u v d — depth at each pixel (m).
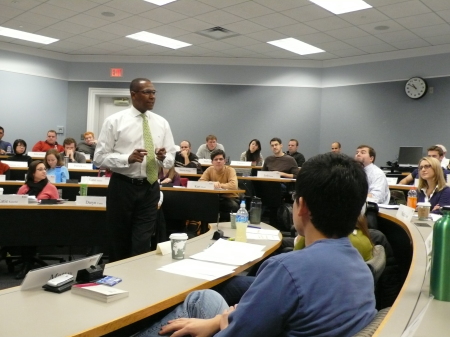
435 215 3.00
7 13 6.67
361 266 1.02
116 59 9.30
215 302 1.39
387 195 4.21
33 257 3.70
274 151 6.75
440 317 0.84
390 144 8.07
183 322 1.27
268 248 2.03
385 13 5.92
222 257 1.80
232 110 9.13
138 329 1.51
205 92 9.17
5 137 8.77
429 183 3.63
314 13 6.06
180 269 1.63
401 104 7.92
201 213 4.58
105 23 6.98
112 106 9.64
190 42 7.93
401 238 2.88
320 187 1.00
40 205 3.38
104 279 1.45
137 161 2.39
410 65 7.80
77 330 1.05
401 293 1.03
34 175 3.90
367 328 0.86
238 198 4.91
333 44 7.59
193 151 9.27
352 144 8.53
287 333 0.94
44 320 1.11
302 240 1.62
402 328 0.78
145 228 2.54
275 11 6.04
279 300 0.92
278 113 9.01
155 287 1.42
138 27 7.12
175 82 9.23
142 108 2.59
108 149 2.55
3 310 1.16
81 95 9.41
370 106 8.30
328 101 8.84
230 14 6.26
